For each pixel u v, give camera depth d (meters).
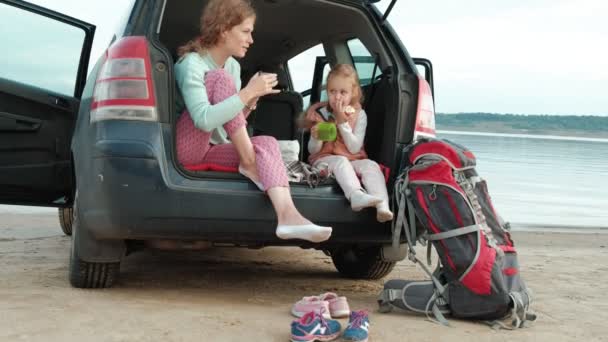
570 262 5.18
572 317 3.12
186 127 2.93
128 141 2.70
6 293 3.00
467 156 2.99
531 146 62.41
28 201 3.84
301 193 2.90
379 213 2.90
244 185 2.83
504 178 19.38
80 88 4.16
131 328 2.50
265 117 4.48
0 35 3.80
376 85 3.56
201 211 2.75
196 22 4.30
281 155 2.97
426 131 3.25
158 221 2.73
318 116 3.48
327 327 2.49
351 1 3.44
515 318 2.81
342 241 3.06
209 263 4.32
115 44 2.84
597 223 9.69
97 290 3.16
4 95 3.70
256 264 4.40
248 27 3.04
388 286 3.00
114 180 2.69
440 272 2.98
